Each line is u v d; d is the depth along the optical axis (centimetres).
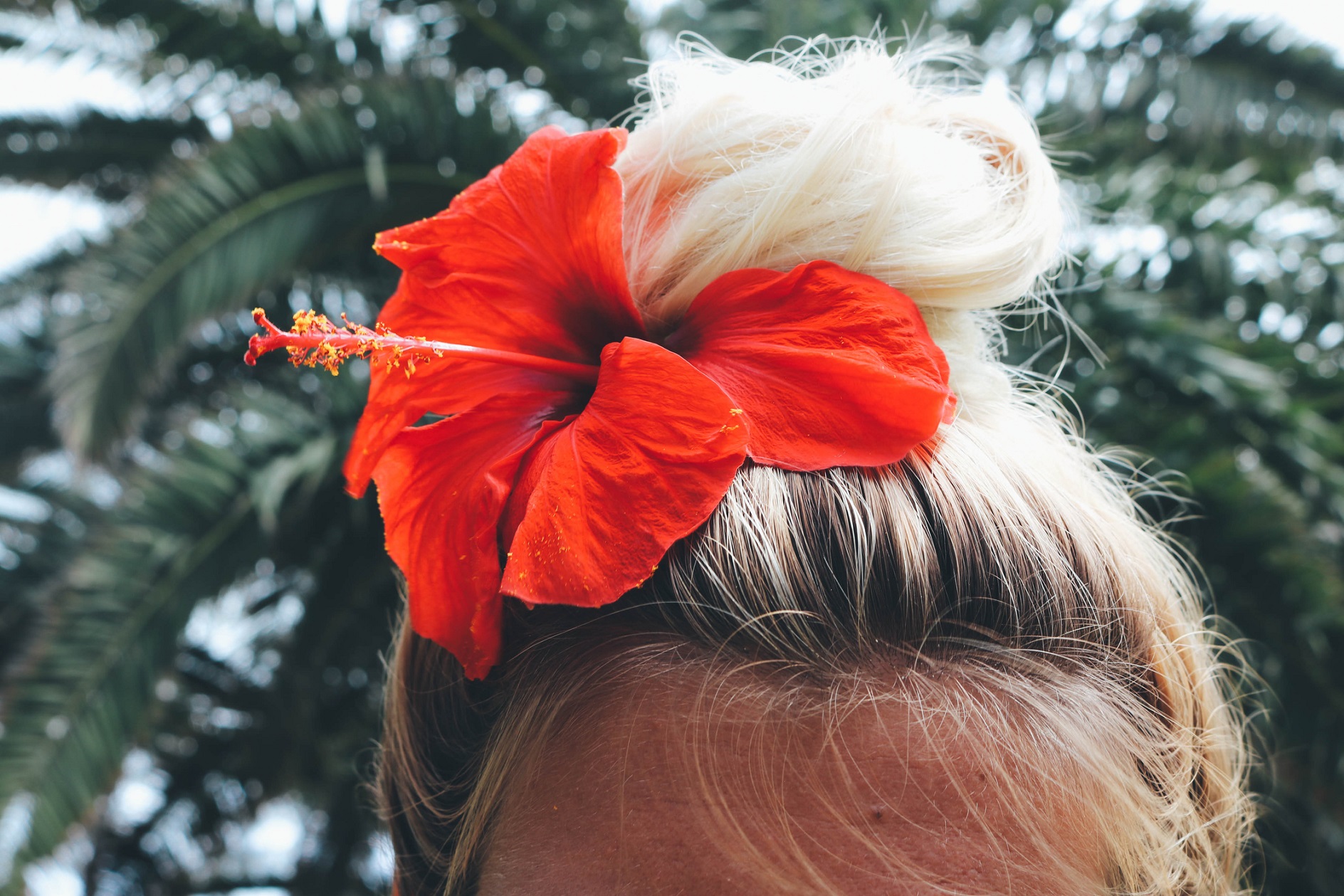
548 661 35
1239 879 41
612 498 33
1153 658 37
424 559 36
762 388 35
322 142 154
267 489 142
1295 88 205
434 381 36
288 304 172
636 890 33
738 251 36
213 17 177
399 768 40
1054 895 33
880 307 35
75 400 136
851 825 33
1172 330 161
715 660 34
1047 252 37
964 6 205
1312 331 194
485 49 191
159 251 143
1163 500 143
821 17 179
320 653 166
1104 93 204
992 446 37
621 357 34
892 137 37
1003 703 34
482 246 37
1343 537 163
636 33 194
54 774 129
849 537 34
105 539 144
